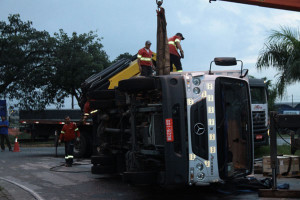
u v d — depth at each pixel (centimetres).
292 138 798
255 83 1523
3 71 3181
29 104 3288
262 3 982
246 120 825
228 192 845
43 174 1198
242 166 809
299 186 867
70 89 3400
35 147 2538
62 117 1973
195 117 748
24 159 1659
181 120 741
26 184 1013
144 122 829
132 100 829
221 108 761
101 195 855
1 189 897
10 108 3184
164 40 899
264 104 1552
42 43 3238
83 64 3284
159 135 780
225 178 753
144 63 1211
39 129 1953
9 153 1997
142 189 920
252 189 865
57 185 996
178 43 1162
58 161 1574
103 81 1248
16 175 1179
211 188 880
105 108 1043
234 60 802
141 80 768
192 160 739
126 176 792
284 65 1623
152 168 802
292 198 765
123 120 957
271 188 850
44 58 3259
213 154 747
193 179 738
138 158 816
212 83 762
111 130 1015
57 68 3259
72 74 3253
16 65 3189
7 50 3170
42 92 3338
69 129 1377
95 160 1082
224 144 755
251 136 831
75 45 3325
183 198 796
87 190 920
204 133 748
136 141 823
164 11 903
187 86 753
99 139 1108
